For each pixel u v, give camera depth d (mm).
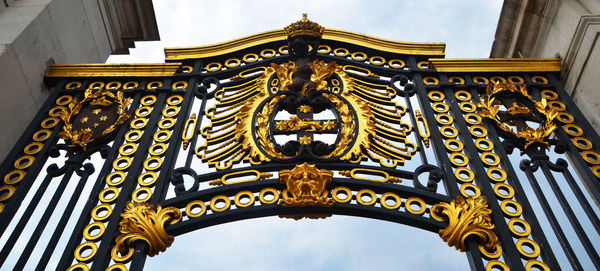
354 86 4605
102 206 3719
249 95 4613
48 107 4547
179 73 4887
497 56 5367
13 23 4520
